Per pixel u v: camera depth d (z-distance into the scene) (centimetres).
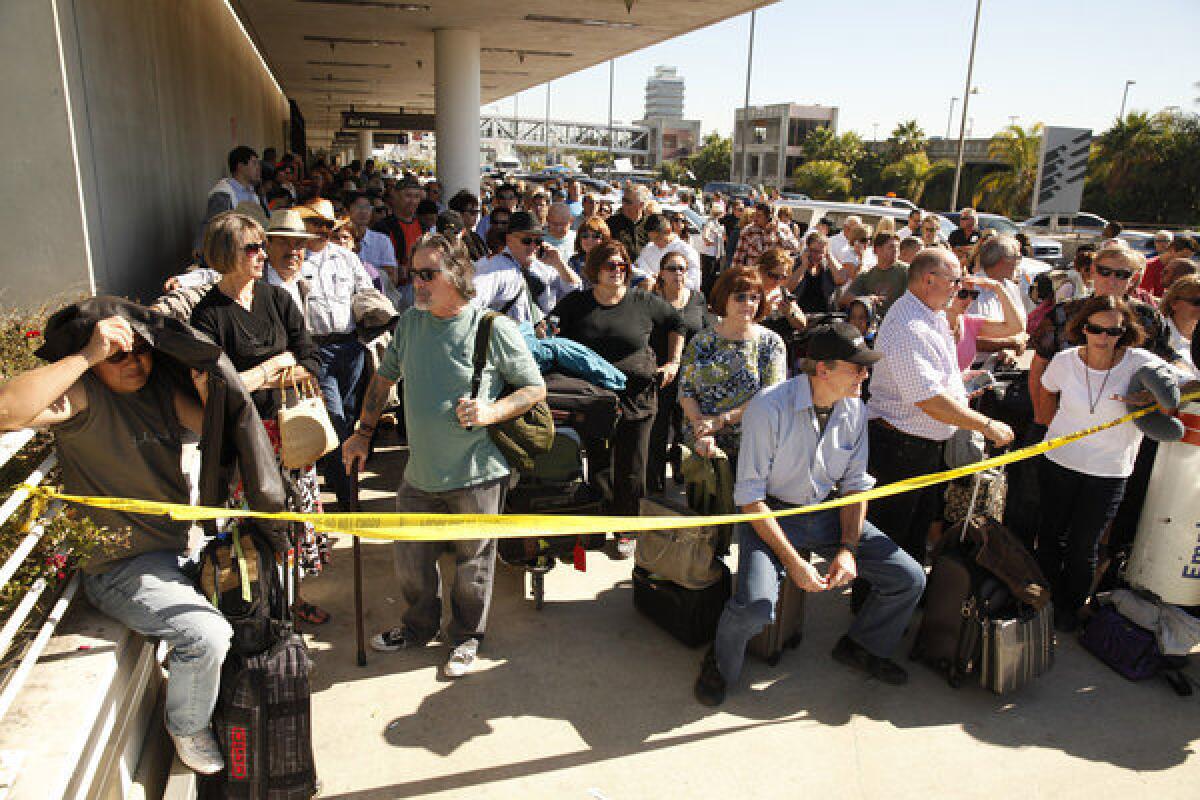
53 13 409
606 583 458
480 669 371
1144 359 381
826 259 839
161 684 299
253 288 369
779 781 309
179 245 820
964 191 5856
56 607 242
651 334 501
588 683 365
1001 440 376
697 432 406
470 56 1367
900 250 743
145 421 256
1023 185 5059
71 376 221
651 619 414
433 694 352
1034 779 314
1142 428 371
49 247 433
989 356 562
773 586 344
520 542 409
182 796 262
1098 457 396
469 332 344
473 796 295
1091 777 316
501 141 7406
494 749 320
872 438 413
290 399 362
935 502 433
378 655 379
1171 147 4322
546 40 1466
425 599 377
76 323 231
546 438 357
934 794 305
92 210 462
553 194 1612
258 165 725
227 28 1317
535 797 296
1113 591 411
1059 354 408
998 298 497
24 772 193
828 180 6938
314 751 314
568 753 320
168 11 803
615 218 773
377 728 329
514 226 509
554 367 456
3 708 203
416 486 355
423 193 769
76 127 435
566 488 418
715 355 427
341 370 504
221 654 249
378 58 1841
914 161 6197
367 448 371
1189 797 307
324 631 397
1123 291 442
